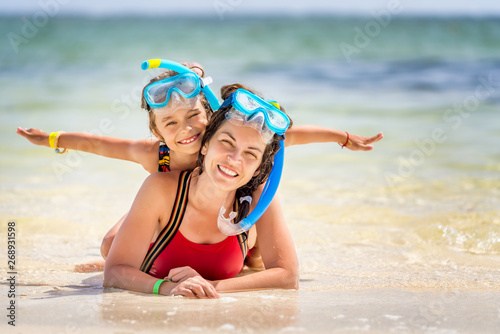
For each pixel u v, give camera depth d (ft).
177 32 111.55
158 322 6.65
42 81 47.16
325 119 32.83
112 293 8.06
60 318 6.79
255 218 8.11
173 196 8.56
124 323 6.61
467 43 86.69
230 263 8.88
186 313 7.01
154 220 8.58
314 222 13.93
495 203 15.58
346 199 16.47
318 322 6.75
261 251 8.95
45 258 10.77
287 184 18.83
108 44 79.97
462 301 7.91
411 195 16.96
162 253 8.71
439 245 11.99
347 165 22.08
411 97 41.65
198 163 8.57
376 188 18.03
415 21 188.03
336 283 9.16
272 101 8.54
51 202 15.60
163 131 8.99
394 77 52.65
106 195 16.67
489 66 59.11
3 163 21.50
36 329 6.41
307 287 8.84
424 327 6.63
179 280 8.18
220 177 7.98
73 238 12.34
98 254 11.19
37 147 24.58
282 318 6.89
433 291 8.58
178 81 8.82
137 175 19.80
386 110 35.99
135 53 69.41
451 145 25.67
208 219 8.54
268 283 8.50
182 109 8.80
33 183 18.25
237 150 7.96
